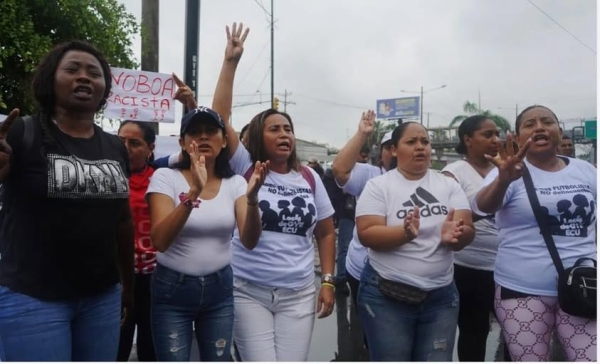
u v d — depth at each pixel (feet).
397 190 9.10
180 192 8.71
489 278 11.53
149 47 24.49
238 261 9.48
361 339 16.78
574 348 8.78
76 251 7.09
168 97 16.55
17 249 6.91
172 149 17.89
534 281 8.95
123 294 8.93
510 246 9.27
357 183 12.85
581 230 8.96
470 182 11.66
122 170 7.81
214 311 8.70
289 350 9.40
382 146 13.10
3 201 7.13
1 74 24.94
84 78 7.27
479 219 10.42
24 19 24.29
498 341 16.15
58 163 6.98
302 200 9.71
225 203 8.75
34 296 6.85
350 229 22.68
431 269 8.66
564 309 8.55
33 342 6.82
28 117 7.18
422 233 8.75
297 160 10.28
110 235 7.51
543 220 8.92
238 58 10.91
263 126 9.98
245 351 9.30
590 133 33.81
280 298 9.39
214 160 8.93
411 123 9.40
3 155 6.46
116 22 27.99
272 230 9.42
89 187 7.13
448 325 8.85
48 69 7.30
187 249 8.38
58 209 6.93
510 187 9.17
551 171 9.36
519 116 9.71
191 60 19.62
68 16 25.67
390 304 8.79
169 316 8.45
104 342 7.62
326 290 10.12
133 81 16.15
